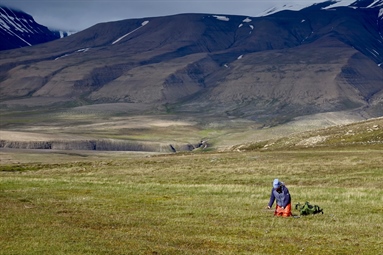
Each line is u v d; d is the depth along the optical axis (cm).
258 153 10250
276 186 3459
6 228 2839
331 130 14888
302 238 2762
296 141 14662
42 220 3123
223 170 7681
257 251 2477
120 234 2778
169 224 3128
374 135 12975
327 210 3681
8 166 10312
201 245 2583
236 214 3494
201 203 4016
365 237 2791
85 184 5456
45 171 8956
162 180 6744
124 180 6731
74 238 2634
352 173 6650
